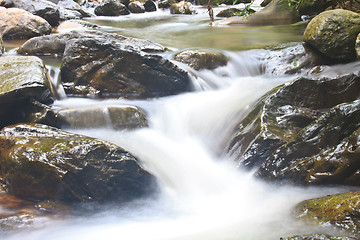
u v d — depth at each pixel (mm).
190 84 6402
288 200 3936
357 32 6637
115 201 4305
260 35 9680
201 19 14047
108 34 7500
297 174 4102
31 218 3883
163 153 5008
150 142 5168
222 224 3756
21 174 4215
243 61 7367
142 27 12344
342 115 4125
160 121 5656
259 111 5047
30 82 5227
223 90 6648
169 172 4703
